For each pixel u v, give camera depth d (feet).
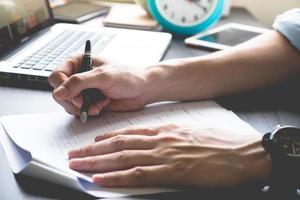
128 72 1.84
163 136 1.53
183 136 1.55
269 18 3.82
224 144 1.51
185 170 1.39
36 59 2.22
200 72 2.03
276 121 1.82
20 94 1.98
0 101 1.90
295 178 1.37
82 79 1.69
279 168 1.38
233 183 1.39
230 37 2.79
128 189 1.34
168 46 2.65
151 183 1.37
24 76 2.05
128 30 2.78
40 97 1.96
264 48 2.20
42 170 1.35
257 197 1.34
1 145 1.55
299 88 2.15
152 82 1.90
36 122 1.70
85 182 1.35
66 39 2.54
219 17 3.05
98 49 2.41
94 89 1.77
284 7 3.75
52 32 2.65
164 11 2.86
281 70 2.16
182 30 2.87
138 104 1.88
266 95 2.08
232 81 2.07
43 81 2.03
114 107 1.84
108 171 1.42
